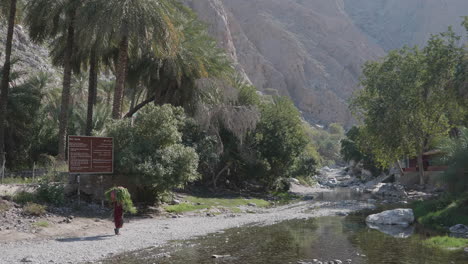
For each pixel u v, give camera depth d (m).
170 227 17.64
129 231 16.27
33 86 35.28
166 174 21.11
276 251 12.52
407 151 43.19
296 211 26.36
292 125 42.78
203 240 14.59
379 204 30.70
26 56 62.00
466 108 29.22
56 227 15.43
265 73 193.75
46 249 12.21
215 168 37.81
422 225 18.88
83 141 19.62
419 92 39.56
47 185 18.36
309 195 44.09
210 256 11.70
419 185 42.69
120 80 25.56
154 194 22.83
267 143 39.88
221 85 35.09
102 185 21.02
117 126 22.05
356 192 49.31
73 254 11.72
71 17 25.86
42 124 35.09
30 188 18.33
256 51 196.38
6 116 30.48
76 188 20.02
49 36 27.88
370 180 74.81
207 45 34.88
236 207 27.98
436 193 37.41
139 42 24.86
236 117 35.50
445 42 37.16
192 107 35.72
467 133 21.97
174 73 32.06
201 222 19.67
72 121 36.72
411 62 40.81
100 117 36.75
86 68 30.53
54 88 41.19
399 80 40.16
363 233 16.41
